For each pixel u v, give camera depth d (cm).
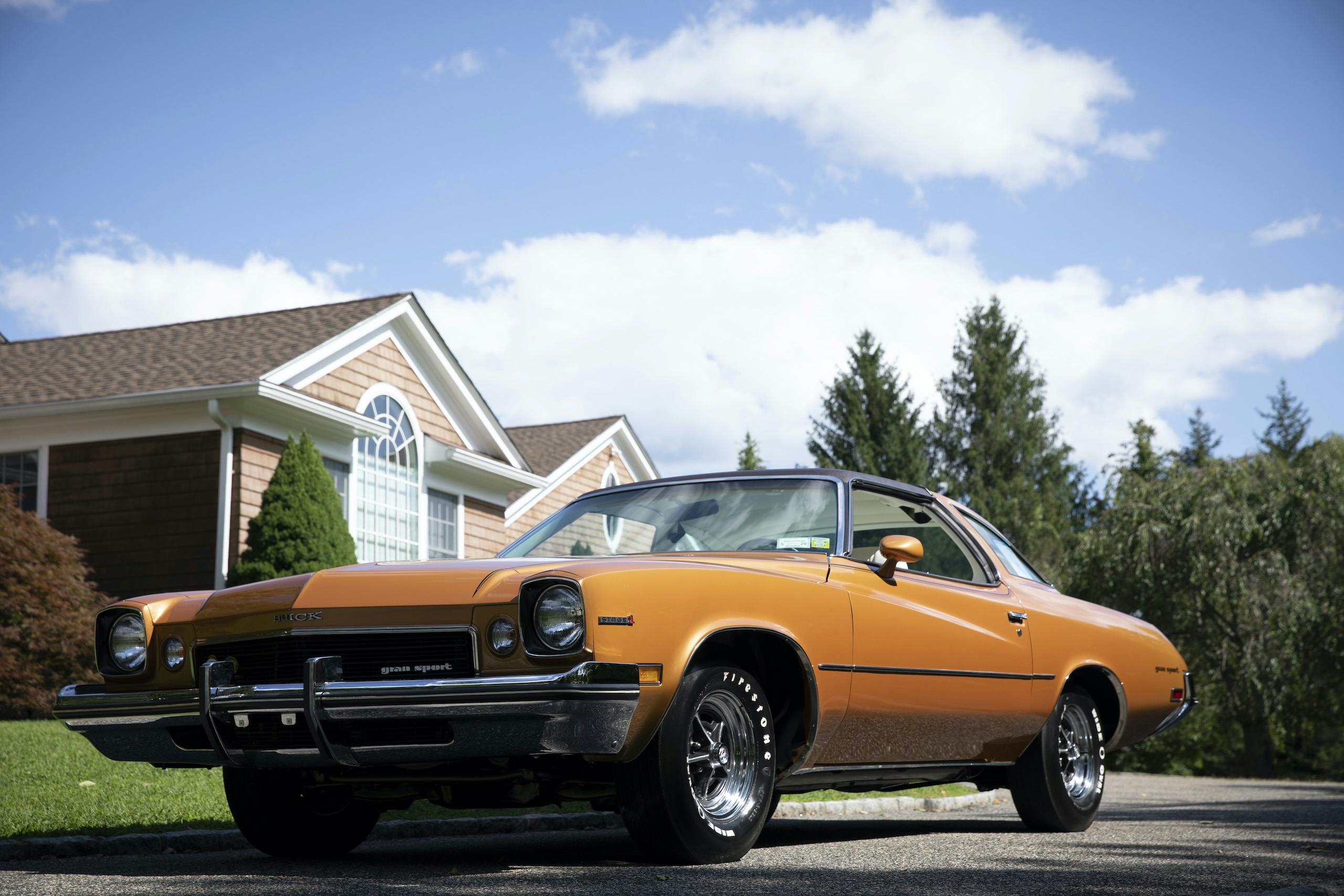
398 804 533
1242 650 2292
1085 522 5394
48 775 766
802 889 386
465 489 2209
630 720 410
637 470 3177
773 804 565
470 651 413
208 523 1645
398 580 430
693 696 438
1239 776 2673
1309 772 2725
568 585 408
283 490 1598
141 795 684
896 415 4525
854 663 496
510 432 3075
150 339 1967
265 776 504
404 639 421
